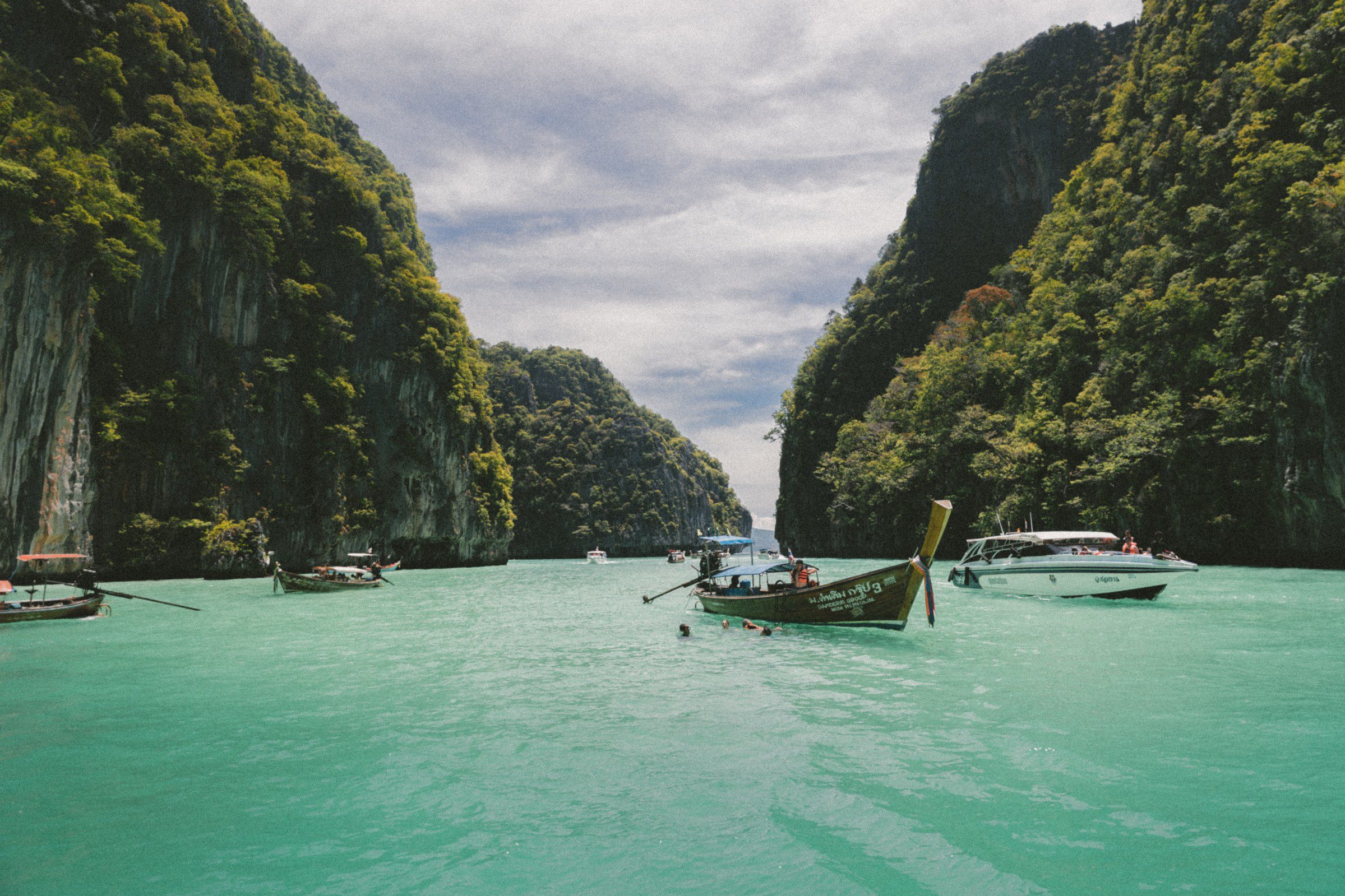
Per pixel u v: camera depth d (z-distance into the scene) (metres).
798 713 9.19
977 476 60.59
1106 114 76.69
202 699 10.62
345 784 6.88
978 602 22.47
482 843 5.50
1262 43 52.50
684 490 191.25
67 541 39.88
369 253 70.75
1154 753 7.27
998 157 95.75
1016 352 65.75
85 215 39.72
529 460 156.62
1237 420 39.97
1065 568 22.81
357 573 37.34
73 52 49.28
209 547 46.06
